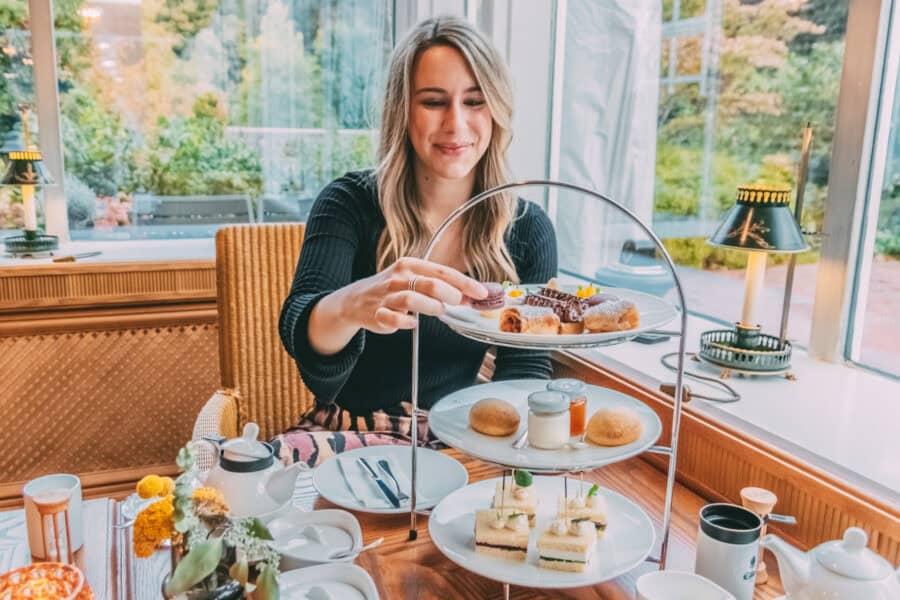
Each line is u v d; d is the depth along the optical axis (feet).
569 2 6.01
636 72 5.48
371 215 4.23
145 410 7.07
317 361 3.43
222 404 4.57
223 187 7.89
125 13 7.24
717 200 4.88
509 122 3.90
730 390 3.79
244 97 7.75
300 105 7.95
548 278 4.57
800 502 3.05
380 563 2.72
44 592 2.27
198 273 6.93
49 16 7.00
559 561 2.47
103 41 7.24
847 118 3.83
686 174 5.13
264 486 2.79
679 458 3.65
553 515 2.83
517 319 2.82
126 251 7.31
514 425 2.88
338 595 2.41
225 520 2.14
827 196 4.03
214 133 7.74
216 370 7.20
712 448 3.45
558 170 6.40
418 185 4.14
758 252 3.92
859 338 4.11
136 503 3.13
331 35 7.88
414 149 3.96
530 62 6.13
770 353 3.90
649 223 5.56
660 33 5.22
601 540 2.68
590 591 2.60
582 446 2.77
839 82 3.90
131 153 7.54
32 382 6.67
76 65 7.23
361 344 3.47
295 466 2.89
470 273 4.28
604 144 5.87
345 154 8.22
